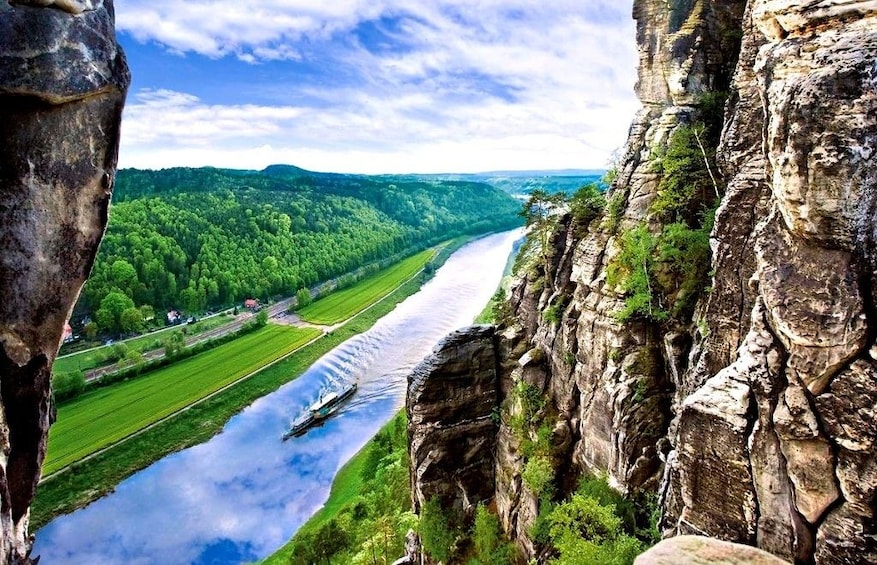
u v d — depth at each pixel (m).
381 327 151.00
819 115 13.20
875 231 13.19
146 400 106.69
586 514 31.09
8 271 13.46
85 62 13.56
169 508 76.69
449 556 47.66
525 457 43.41
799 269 14.37
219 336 140.00
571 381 41.97
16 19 12.66
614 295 37.25
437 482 50.28
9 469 14.36
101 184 14.67
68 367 118.56
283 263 188.38
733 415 15.84
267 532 71.31
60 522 74.19
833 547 14.14
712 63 39.47
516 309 53.84
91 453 88.56
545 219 50.06
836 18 13.90
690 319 33.94
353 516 68.25
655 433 34.38
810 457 14.37
